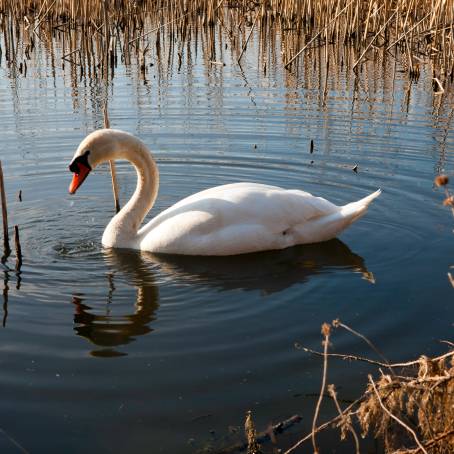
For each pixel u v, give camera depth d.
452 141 10.99
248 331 5.71
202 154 10.57
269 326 5.80
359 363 5.20
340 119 12.27
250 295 6.43
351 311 6.07
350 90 14.47
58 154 10.47
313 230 7.63
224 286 6.63
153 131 11.57
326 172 9.80
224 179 9.70
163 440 4.32
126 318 5.95
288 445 4.32
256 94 14.10
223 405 4.68
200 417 4.54
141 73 16.14
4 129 11.50
